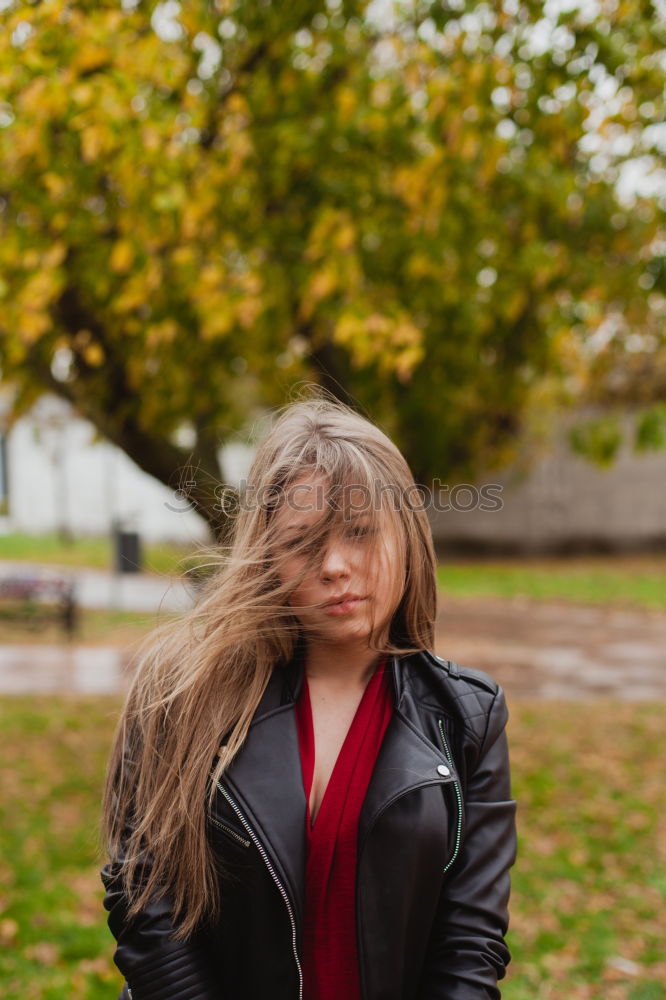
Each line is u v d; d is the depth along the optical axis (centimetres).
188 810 119
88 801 482
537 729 647
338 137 435
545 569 1798
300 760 122
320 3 413
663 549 2044
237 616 122
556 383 664
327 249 404
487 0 394
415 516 129
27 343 407
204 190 382
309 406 136
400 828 117
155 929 120
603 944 334
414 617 130
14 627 1128
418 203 422
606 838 441
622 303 539
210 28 381
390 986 117
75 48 329
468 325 477
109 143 335
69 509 2627
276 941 118
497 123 411
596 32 380
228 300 383
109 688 796
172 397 498
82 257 404
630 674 869
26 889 369
